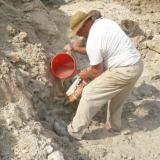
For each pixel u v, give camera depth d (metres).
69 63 4.12
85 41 4.10
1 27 4.57
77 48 4.14
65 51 4.17
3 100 3.73
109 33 3.67
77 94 4.04
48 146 3.49
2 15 4.79
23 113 3.71
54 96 4.23
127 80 3.78
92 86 3.81
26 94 3.90
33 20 5.03
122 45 3.73
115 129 4.15
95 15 3.73
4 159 3.36
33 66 4.28
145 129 4.23
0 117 3.62
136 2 6.28
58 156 3.45
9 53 4.26
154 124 4.31
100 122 4.21
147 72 5.21
